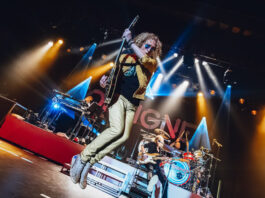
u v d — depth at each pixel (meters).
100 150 1.66
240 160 9.61
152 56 1.90
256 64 8.59
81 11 8.94
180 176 4.86
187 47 9.12
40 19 9.27
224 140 9.89
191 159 5.55
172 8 8.05
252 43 8.20
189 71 9.96
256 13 7.14
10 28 9.46
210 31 8.44
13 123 4.89
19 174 2.10
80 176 1.67
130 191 4.36
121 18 9.09
